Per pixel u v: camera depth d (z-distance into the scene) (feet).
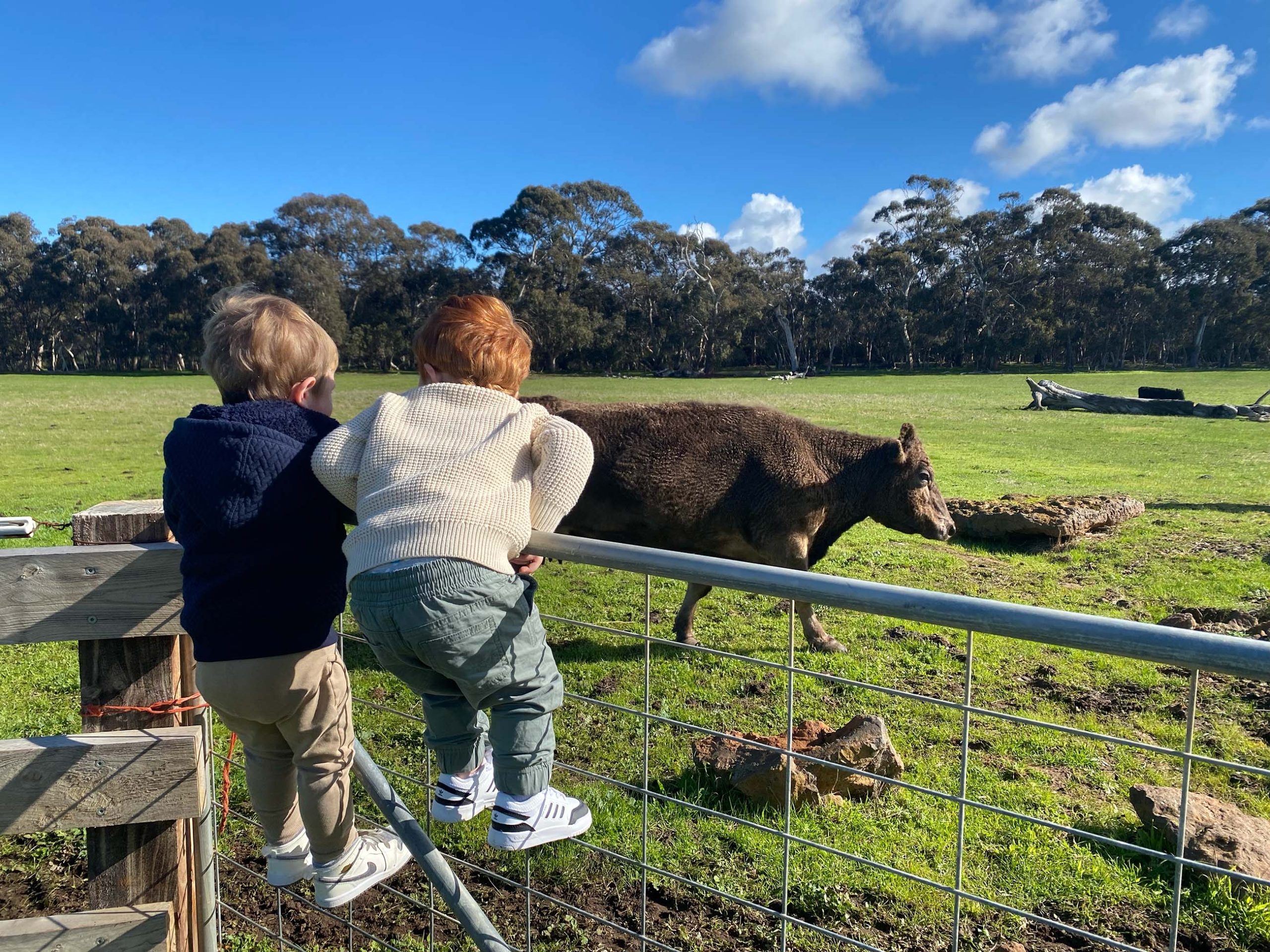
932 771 15.28
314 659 6.82
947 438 74.33
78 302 275.18
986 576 29.32
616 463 21.76
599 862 12.34
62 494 41.75
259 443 6.39
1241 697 18.69
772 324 301.02
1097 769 15.39
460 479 6.36
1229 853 11.78
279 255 286.66
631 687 19.40
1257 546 32.32
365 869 7.95
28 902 11.78
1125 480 50.21
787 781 6.16
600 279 286.66
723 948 10.64
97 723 7.23
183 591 6.70
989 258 276.62
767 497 22.34
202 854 7.87
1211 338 275.80
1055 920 11.09
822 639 21.97
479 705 6.62
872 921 11.10
